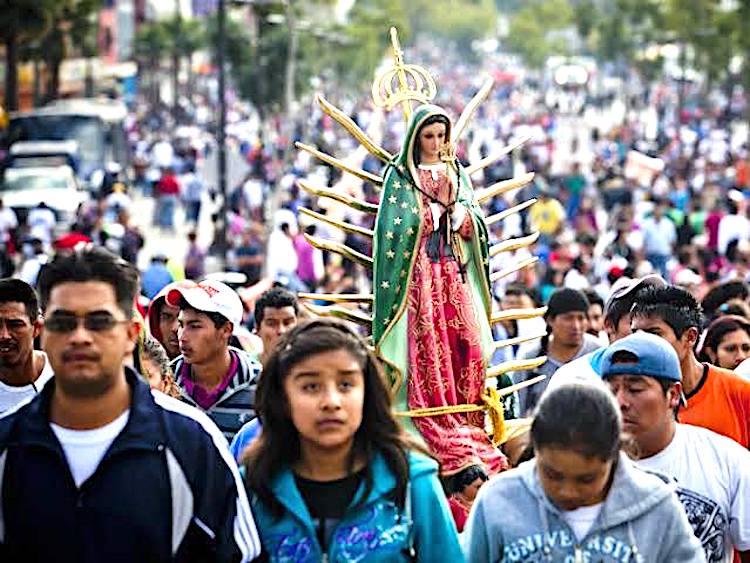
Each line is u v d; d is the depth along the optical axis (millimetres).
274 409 9969
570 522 9812
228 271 47500
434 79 15648
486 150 100375
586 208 64000
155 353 12977
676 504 9977
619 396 11430
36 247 45906
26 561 9352
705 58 151625
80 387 9281
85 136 89125
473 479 14000
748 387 13484
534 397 18500
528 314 15297
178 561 9453
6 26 79188
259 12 82688
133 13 164500
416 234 14484
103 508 9266
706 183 76375
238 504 9609
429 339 14531
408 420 14445
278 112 103188
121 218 54062
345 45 128250
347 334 9852
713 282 35125
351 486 9945
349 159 16531
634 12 165500
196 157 97312
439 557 9953
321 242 14758
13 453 9352
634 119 166375
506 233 54156
